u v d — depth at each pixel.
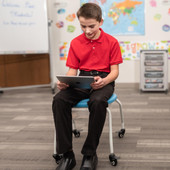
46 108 2.72
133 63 3.79
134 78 3.82
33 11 3.33
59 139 1.32
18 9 3.28
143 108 2.60
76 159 1.52
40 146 1.73
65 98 1.33
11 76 3.68
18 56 3.66
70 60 1.57
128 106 2.69
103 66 1.53
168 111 2.46
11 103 3.00
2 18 3.24
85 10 1.35
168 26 3.64
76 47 1.54
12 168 1.44
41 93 3.49
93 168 1.32
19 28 3.30
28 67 3.73
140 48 3.74
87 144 1.31
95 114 1.29
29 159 1.54
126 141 1.77
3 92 3.62
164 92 3.33
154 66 3.23
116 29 3.75
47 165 1.46
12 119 2.37
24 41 3.33
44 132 2.00
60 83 1.38
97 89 1.43
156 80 3.24
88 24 1.36
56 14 3.87
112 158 1.41
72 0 3.81
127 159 1.50
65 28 3.89
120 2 3.68
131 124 2.12
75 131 1.86
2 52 3.28
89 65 1.54
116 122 2.18
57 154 1.45
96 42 1.50
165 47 3.69
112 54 1.51
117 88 3.62
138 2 3.65
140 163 1.45
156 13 3.64
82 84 1.36
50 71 3.72
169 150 1.60
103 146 1.70
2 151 1.67
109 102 1.40
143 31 3.70
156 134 1.88
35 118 2.38
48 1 3.86
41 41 3.39
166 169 1.37
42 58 3.77
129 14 3.69
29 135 1.95
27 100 3.12
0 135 1.96
